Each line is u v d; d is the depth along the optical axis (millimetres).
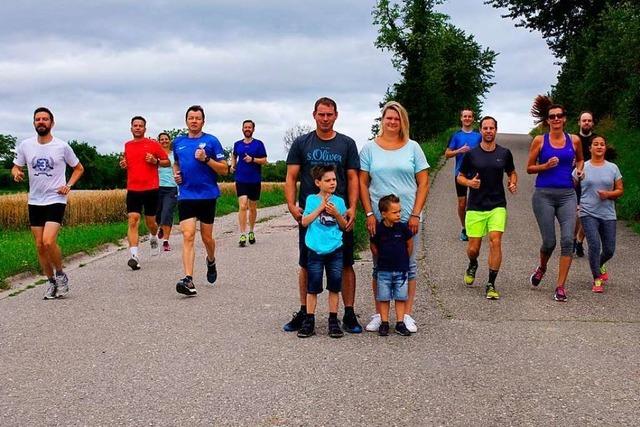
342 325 6875
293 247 12688
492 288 8141
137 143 10961
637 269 9906
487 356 5852
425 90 53594
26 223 23906
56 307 8008
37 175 8547
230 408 4664
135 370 5527
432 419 4453
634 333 6602
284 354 5934
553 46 40406
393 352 5980
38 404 4793
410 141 6840
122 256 12219
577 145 8672
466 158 8414
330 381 5199
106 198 23719
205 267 10734
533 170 8281
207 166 8844
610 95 30953
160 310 7730
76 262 11750
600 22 34500
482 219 8422
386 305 6629
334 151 6645
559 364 5629
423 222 14289
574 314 7383
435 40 53750
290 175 6730
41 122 8641
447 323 7031
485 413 4555
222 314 7508
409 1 53375
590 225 8492
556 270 9805
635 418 4473
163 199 12875
